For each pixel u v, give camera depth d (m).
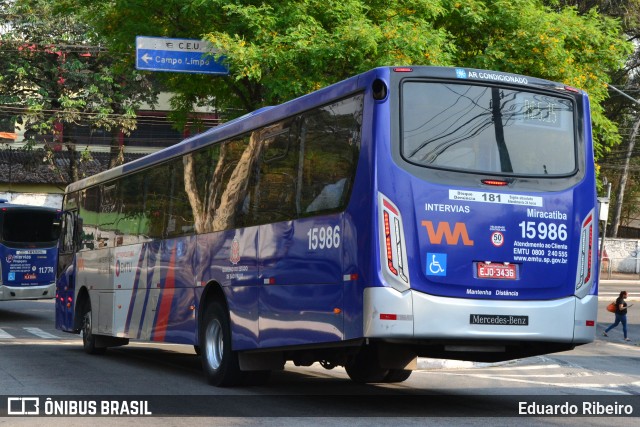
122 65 25.30
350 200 9.88
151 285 15.53
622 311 27.30
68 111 47.16
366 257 9.56
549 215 10.18
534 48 21.70
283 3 20.67
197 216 13.84
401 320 9.44
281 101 21.19
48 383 13.01
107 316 17.61
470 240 9.77
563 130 10.52
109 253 17.77
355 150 9.91
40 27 46.44
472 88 10.13
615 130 23.84
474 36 23.00
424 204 9.65
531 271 10.02
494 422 9.84
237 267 12.35
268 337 11.45
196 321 13.55
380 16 21.14
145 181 16.23
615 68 23.55
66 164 53.97
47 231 29.33
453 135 9.93
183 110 26.02
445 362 16.94
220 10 21.27
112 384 13.00
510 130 10.22
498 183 9.99
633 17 48.84
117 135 51.69
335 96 10.38
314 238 10.52
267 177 11.77
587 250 10.41
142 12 22.55
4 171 54.47
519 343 10.09
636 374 17.03
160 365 16.34
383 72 9.77
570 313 10.17
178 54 20.72
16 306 35.44
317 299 10.40
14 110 48.12
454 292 9.66
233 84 23.50
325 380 14.05
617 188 63.03
